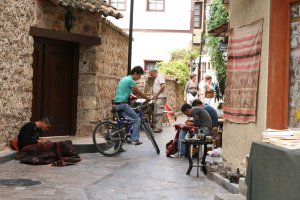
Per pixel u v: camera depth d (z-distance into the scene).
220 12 16.31
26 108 10.66
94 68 12.60
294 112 6.76
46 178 8.24
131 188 7.71
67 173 8.77
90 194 7.20
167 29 30.14
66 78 12.49
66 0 11.25
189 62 29.31
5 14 9.73
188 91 19.48
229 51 8.52
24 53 10.52
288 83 6.90
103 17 13.16
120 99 11.33
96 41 12.57
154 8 30.19
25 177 8.25
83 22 12.33
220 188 7.81
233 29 8.37
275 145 4.12
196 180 8.46
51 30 11.38
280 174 3.87
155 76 16.75
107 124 11.21
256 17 7.55
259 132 7.30
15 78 10.22
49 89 12.05
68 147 9.95
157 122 16.92
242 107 7.88
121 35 15.41
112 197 7.07
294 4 6.79
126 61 16.48
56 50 12.16
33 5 10.77
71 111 12.65
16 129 10.34
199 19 35.56
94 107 12.61
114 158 10.76
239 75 8.06
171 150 11.11
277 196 3.89
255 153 4.31
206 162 9.31
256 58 7.45
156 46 30.23
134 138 11.33
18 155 9.70
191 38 30.11
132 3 14.48
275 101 6.95
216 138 11.58
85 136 12.61
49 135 12.14
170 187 7.86
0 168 8.95
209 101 17.16
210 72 27.14
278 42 6.95
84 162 10.06
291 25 6.86
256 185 4.26
